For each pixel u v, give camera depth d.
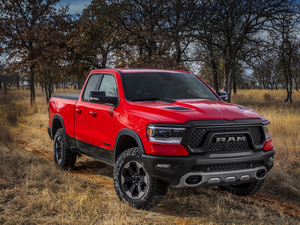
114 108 4.45
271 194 4.76
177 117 3.57
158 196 3.75
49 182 4.96
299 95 31.77
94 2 22.09
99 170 6.15
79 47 22.67
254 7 15.30
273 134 8.55
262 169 3.80
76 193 4.43
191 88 4.95
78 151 5.66
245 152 3.63
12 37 20.66
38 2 21.23
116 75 4.84
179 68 16.47
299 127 9.09
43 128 11.90
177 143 3.48
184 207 4.08
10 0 20.34
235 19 15.62
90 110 5.04
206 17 15.81
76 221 3.52
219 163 3.46
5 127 10.21
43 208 3.82
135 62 16.86
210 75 23.27
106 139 4.54
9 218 3.56
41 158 6.80
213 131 3.50
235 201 4.32
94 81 5.41
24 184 4.87
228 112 3.81
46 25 21.44
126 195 4.01
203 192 4.66
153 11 19.67
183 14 17.14
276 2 15.27
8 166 5.86
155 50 18.06
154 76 4.94
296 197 4.59
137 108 4.07
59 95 6.76
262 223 3.55
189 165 3.41
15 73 22.47
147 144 3.64
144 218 3.66
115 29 21.02
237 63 17.23
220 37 16.84
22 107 19.78
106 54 23.50
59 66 22.53
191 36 16.64
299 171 5.55
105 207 3.98
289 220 3.69
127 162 3.99
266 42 16.89
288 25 15.38
